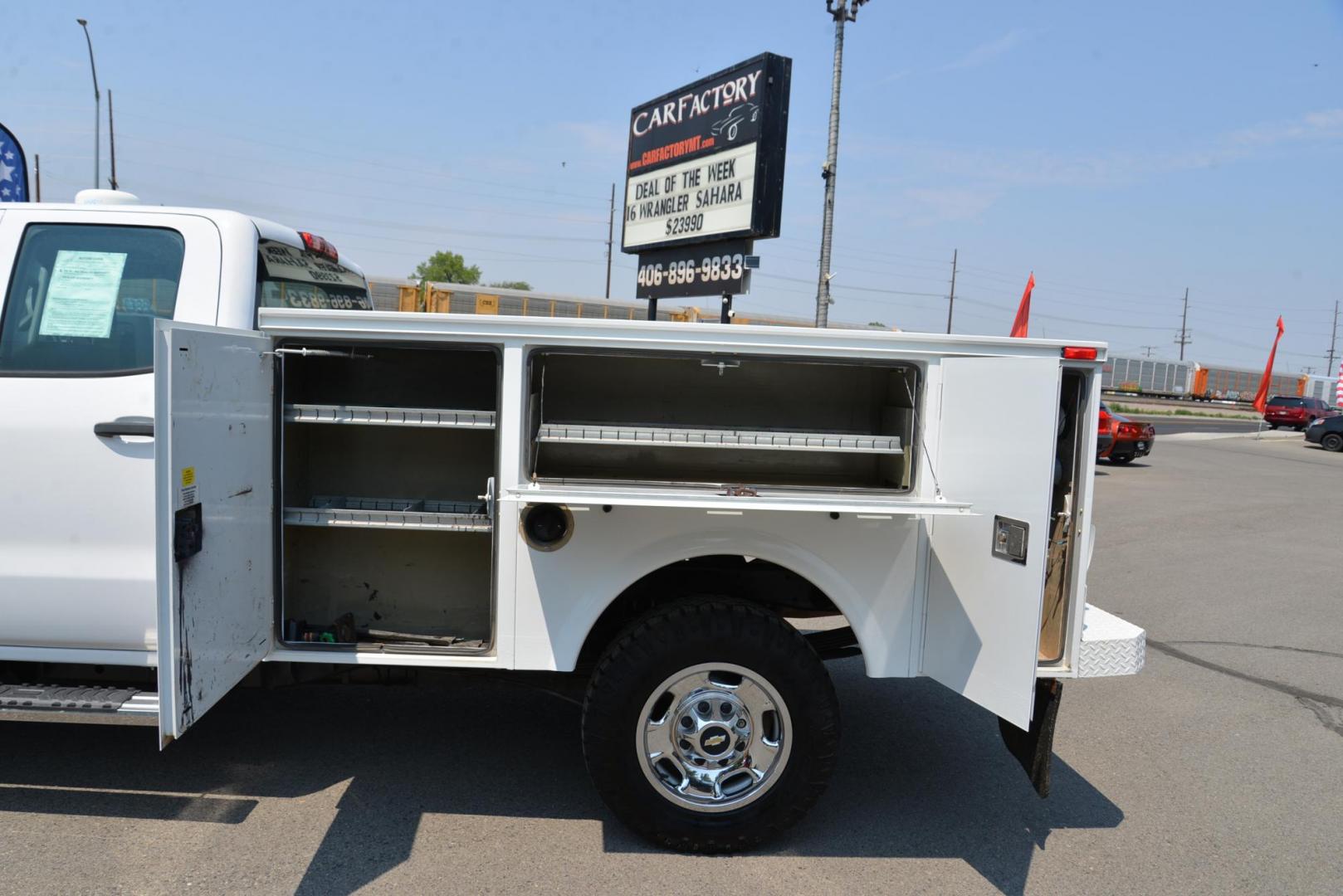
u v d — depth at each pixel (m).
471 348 3.10
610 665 3.12
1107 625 3.40
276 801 3.48
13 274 3.31
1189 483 16.12
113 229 3.36
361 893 2.90
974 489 3.03
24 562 3.15
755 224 9.02
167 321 2.47
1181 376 67.56
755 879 3.10
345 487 3.76
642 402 3.84
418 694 4.69
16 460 3.13
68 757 3.80
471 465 3.78
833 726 3.18
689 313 25.89
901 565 3.22
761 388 3.85
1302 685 5.40
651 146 11.23
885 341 3.12
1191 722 4.78
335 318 3.07
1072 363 3.10
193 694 2.65
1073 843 3.46
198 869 2.99
